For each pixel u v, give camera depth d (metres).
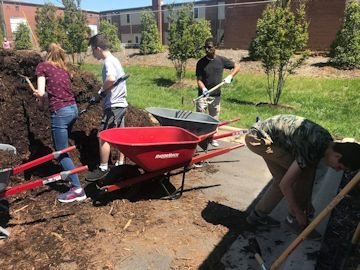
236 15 22.80
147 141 4.73
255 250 3.05
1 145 4.41
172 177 5.33
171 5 15.64
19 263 3.33
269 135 3.43
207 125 4.93
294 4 18.52
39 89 4.12
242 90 13.00
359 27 13.59
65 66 4.42
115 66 4.64
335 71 13.74
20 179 4.76
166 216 4.16
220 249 3.56
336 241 3.67
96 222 4.00
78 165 5.46
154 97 12.46
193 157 4.61
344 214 4.20
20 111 5.29
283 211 4.29
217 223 4.04
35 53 5.62
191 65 17.86
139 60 21.31
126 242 3.65
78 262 3.35
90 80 6.33
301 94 11.82
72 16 18.48
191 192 4.84
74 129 5.73
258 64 15.97
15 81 5.34
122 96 4.84
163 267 3.29
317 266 3.28
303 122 3.26
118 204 4.39
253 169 5.71
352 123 8.58
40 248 3.54
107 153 4.74
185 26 14.82
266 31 10.44
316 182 4.98
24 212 4.18
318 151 3.08
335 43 14.22
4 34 30.95
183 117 5.62
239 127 8.39
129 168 4.43
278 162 3.54
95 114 6.11
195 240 3.71
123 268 3.27
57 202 4.41
